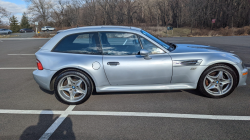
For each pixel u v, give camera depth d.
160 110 3.26
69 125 2.89
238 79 3.61
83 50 3.58
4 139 2.58
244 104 3.37
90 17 55.84
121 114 3.17
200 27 46.75
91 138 2.53
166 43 4.03
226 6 43.25
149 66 3.44
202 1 45.16
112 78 3.52
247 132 2.54
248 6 40.06
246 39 16.77
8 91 4.48
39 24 57.16
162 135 2.54
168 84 3.61
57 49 3.63
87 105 3.57
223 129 2.63
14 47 14.05
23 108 3.54
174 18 58.66
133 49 3.53
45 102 3.81
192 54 3.51
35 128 2.84
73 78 3.62
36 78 3.65
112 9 55.41
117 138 2.51
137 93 4.04
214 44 12.94
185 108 3.30
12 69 6.83
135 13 60.41
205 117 2.97
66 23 55.88
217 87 3.60
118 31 3.56
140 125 2.80
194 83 3.58
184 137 2.48
